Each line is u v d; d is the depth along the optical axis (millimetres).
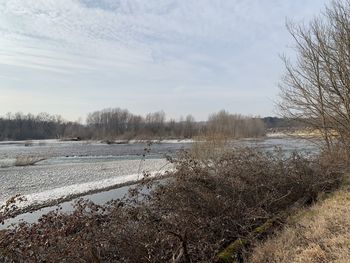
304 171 10430
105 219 6785
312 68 12914
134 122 99438
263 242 6477
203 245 6629
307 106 13172
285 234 6277
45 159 34844
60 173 24188
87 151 47438
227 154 10922
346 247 5074
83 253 5832
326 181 10039
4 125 108562
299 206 8672
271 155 11094
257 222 7891
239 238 6730
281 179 9789
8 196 16234
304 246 5590
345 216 6469
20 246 5621
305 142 13945
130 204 7934
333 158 11578
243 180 9312
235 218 7766
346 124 12109
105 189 17969
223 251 6406
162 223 6961
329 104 12445
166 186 8625
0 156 38906
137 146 59969
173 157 14531
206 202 8141
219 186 8930
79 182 20391
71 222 6348
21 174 23688
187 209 7809
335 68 12281
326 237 5715
